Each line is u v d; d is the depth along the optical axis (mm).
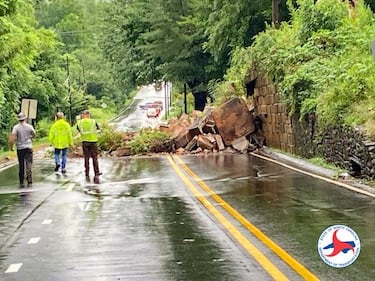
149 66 53594
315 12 26594
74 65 103500
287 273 7719
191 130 30188
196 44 49688
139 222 11602
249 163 22969
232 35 41844
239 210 12516
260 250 8984
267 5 40188
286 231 10289
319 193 14492
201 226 10992
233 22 41375
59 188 17484
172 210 12844
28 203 14695
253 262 8328
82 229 11141
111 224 11516
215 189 15930
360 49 22875
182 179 18516
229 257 8656
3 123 45094
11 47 34844
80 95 82062
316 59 23750
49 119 66312
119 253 9133
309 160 21672
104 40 59156
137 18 53156
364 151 16219
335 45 25172
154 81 55250
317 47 25094
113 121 89625
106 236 10422
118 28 54500
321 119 20172
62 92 61562
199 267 8172
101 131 31250
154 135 30484
